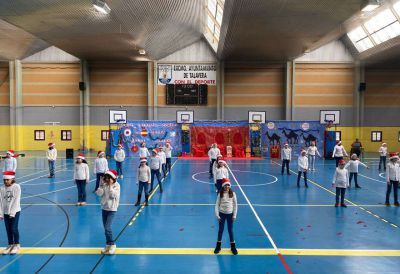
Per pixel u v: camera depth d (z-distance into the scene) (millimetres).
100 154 13969
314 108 33250
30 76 33219
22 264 6793
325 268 6668
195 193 13898
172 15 21188
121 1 17234
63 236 8508
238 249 7672
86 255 7285
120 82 33406
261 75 33281
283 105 33250
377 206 11836
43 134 33469
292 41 25078
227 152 28391
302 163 15344
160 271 6492
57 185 15594
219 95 32844
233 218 7480
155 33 24344
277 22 20109
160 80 33031
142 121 29078
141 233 8766
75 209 11219
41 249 7621
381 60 30656
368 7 16250
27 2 16906
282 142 28406
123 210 11125
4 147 33312
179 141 29156
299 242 8141
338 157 19031
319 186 15633
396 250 7648
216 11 24406
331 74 33156
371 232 8914
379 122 33531
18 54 31297
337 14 18469
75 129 33531
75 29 22031
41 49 32562
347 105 33188
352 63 32906
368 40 28984
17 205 7398
